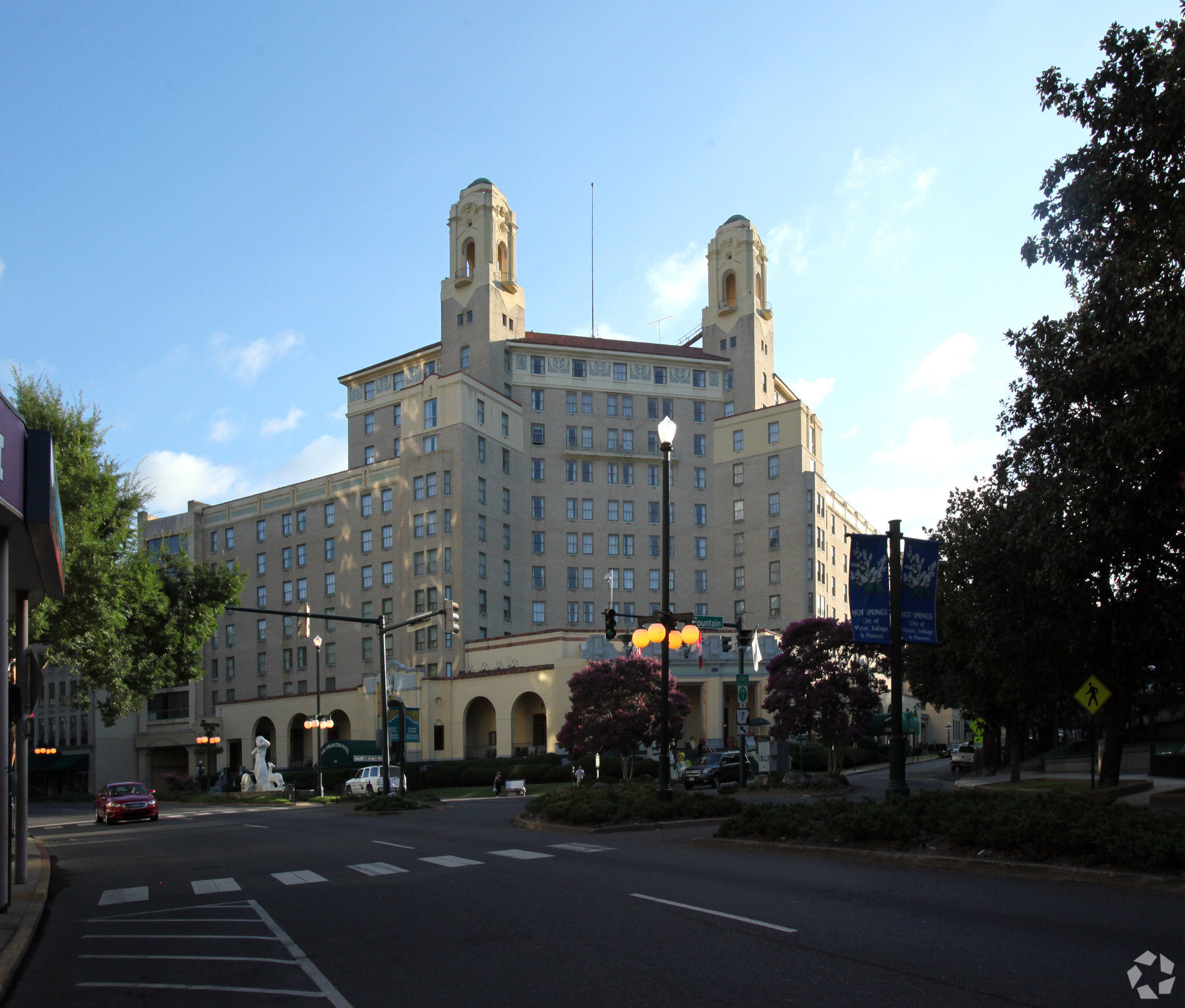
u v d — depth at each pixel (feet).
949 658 124.88
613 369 297.12
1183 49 60.59
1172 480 65.31
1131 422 61.26
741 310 311.47
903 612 66.54
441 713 232.73
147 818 131.54
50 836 107.34
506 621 265.75
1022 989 24.88
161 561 148.25
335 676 272.92
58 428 114.93
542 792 177.17
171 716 294.87
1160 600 84.69
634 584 287.69
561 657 218.18
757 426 291.99
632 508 291.99
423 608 254.47
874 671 171.32
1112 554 73.72
